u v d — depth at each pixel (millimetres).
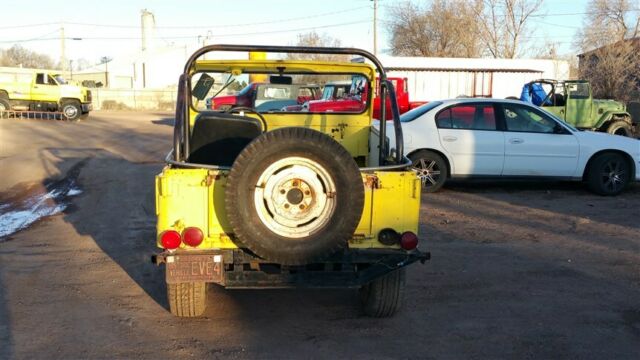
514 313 4836
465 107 10109
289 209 3863
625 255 6582
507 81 30766
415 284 5535
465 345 4207
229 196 3811
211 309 4840
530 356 4055
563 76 32281
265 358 3953
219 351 4059
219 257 4020
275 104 8000
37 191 10148
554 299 5176
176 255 4000
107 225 7809
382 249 4215
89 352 4016
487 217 8430
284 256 3838
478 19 44000
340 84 9117
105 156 14477
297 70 5805
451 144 9938
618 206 9359
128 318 4621
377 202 4188
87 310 4785
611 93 28984
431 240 7152
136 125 26078
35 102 27391
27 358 3910
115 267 5965
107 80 65500
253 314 4746
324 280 4145
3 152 14836
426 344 4211
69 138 18797
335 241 3875
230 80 6441
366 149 6219
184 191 4047
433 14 46719
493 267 6090
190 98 5414
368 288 4609
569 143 10117
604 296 5270
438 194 10117
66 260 6199
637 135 20234
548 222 8172
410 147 9891
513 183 11438
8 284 5402
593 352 4133
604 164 10172
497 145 9969
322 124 6160
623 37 33406
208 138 4719
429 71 29797
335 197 3865
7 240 7020
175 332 4367
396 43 49750
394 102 4934
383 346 4168
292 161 3830
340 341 4242
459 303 5051
